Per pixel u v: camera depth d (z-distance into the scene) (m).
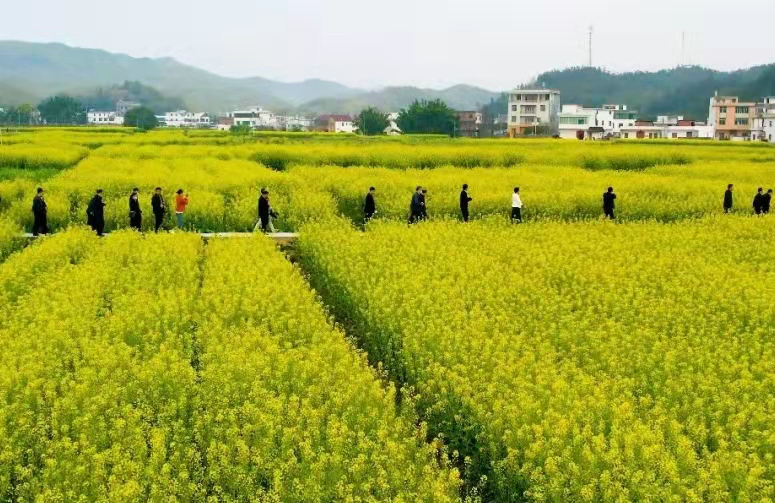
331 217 25.55
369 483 8.07
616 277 16.78
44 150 50.91
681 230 24.28
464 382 10.41
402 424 9.52
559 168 45.47
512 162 52.38
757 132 123.00
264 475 8.46
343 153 51.84
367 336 13.88
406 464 8.62
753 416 9.59
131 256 18.73
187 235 21.59
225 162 46.09
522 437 8.88
